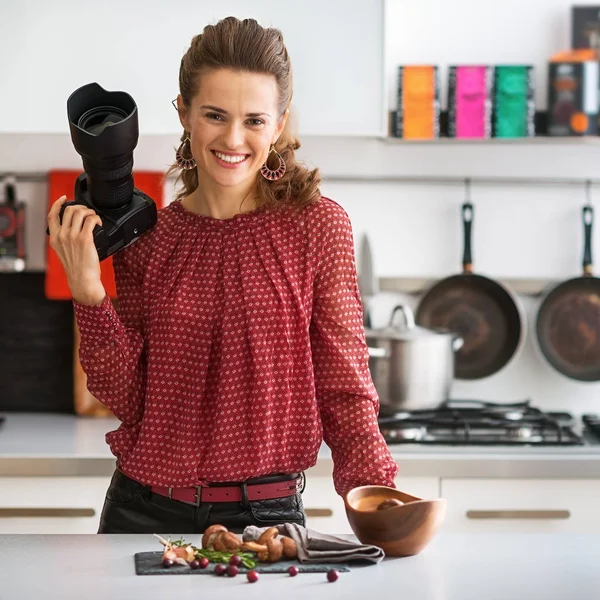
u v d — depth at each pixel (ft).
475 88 9.78
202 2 9.07
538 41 10.28
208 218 6.01
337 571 4.88
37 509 8.48
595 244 10.44
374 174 10.34
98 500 8.49
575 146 10.36
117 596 4.50
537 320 10.32
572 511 8.63
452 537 5.62
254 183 6.09
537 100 10.27
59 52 9.06
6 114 9.08
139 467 5.86
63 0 9.04
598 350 10.36
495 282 10.30
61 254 5.63
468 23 10.27
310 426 5.88
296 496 5.96
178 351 5.88
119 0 9.04
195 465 5.78
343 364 5.88
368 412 5.84
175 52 9.08
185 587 4.64
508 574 4.87
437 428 9.20
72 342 10.50
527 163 10.36
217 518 5.77
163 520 5.81
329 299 5.94
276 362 5.86
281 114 5.91
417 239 10.37
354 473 5.78
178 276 5.97
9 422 9.95
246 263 5.90
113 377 5.79
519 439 8.97
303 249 5.95
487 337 10.38
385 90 9.16
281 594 4.55
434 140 9.62
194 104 5.74
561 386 10.46
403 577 4.83
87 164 5.52
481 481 8.59
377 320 10.48
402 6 10.25
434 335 9.46
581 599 4.50
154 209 5.99
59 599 4.44
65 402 10.53
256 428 5.79
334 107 9.16
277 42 5.76
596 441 9.17
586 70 9.82
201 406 5.87
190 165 6.24
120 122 5.37
